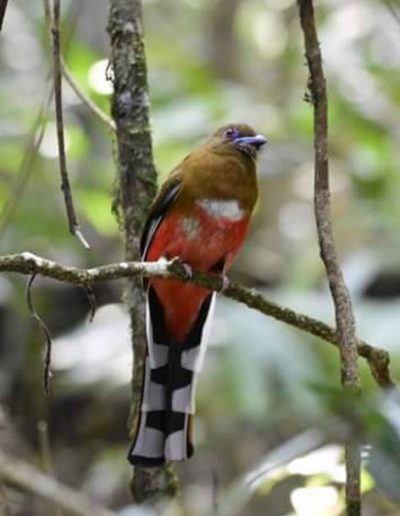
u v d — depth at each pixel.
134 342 7.61
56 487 10.09
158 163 13.07
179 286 7.00
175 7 17.25
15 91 14.55
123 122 7.57
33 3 15.13
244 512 12.45
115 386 13.05
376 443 3.85
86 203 12.89
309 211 15.25
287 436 12.29
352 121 14.05
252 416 12.11
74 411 14.40
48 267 5.99
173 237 7.39
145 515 6.39
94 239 14.23
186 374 7.10
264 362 11.82
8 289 13.80
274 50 16.72
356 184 13.86
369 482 6.73
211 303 7.18
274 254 14.92
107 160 13.84
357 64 14.98
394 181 13.84
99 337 13.48
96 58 12.77
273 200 15.34
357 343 6.36
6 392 14.17
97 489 13.41
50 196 13.05
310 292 12.77
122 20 7.54
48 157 12.80
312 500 7.95
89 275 6.09
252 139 7.52
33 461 13.09
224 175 7.37
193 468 13.12
